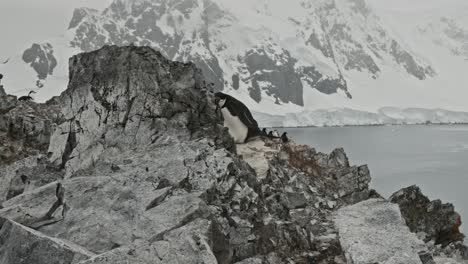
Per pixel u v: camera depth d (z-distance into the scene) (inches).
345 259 403.2
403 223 448.8
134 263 293.0
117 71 563.5
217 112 575.8
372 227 439.5
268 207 471.8
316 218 482.9
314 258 408.5
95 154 522.3
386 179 2021.4
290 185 560.4
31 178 512.1
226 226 387.9
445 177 2066.9
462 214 1347.2
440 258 431.8
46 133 857.5
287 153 660.7
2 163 766.5
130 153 484.7
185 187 415.2
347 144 4156.0
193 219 358.3
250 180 471.2
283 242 419.2
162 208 371.9
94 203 394.0
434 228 621.0
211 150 474.0
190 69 575.2
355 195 629.9
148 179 421.1
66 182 424.2
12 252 324.5
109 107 552.1
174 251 309.3
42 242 320.8
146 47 578.9
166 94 543.5
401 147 3841.0
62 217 382.9
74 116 571.2
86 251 331.6
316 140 4682.6
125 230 360.2
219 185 426.6
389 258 366.0
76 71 597.6
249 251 388.8
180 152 463.2
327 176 661.9
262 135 717.3
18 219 376.5
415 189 651.5
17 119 848.9
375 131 6811.0
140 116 530.9
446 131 6712.6
